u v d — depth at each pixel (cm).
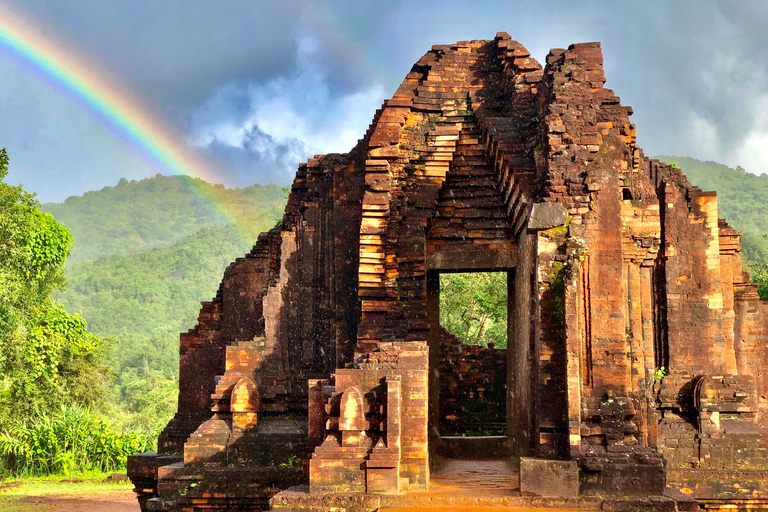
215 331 1725
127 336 7775
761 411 1525
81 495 1850
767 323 1547
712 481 1282
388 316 1257
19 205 2625
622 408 1059
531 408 1147
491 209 1369
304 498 955
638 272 1220
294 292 1501
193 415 1677
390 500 952
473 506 959
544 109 1216
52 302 3062
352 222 1522
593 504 964
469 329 2908
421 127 1370
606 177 1130
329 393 1036
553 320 1095
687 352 1398
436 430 1370
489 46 1400
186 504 1221
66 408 2614
